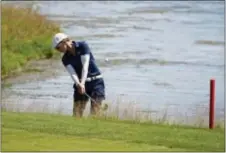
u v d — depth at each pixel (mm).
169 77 80438
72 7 199125
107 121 37750
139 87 72500
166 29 139625
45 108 50000
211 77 80625
